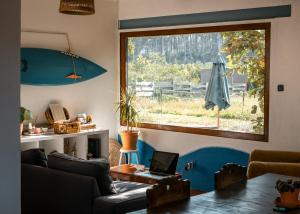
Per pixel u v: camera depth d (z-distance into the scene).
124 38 7.43
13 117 3.35
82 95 6.93
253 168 4.70
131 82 7.50
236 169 3.66
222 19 6.27
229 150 6.25
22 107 5.93
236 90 6.28
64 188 4.16
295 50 5.58
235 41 6.24
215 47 6.48
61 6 5.28
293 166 4.64
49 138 5.86
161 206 2.90
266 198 3.15
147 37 7.25
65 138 6.51
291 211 2.87
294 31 5.58
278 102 5.76
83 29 6.91
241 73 6.21
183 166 6.73
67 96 6.73
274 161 5.19
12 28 3.31
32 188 4.57
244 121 6.20
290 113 5.66
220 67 6.44
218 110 6.48
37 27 6.30
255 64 6.05
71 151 6.52
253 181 3.68
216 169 6.38
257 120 6.06
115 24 7.43
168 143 6.91
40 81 6.32
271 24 5.77
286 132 5.71
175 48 6.94
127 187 4.71
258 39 5.99
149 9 7.07
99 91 7.20
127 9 7.34
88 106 7.04
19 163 3.41
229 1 6.17
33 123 6.30
